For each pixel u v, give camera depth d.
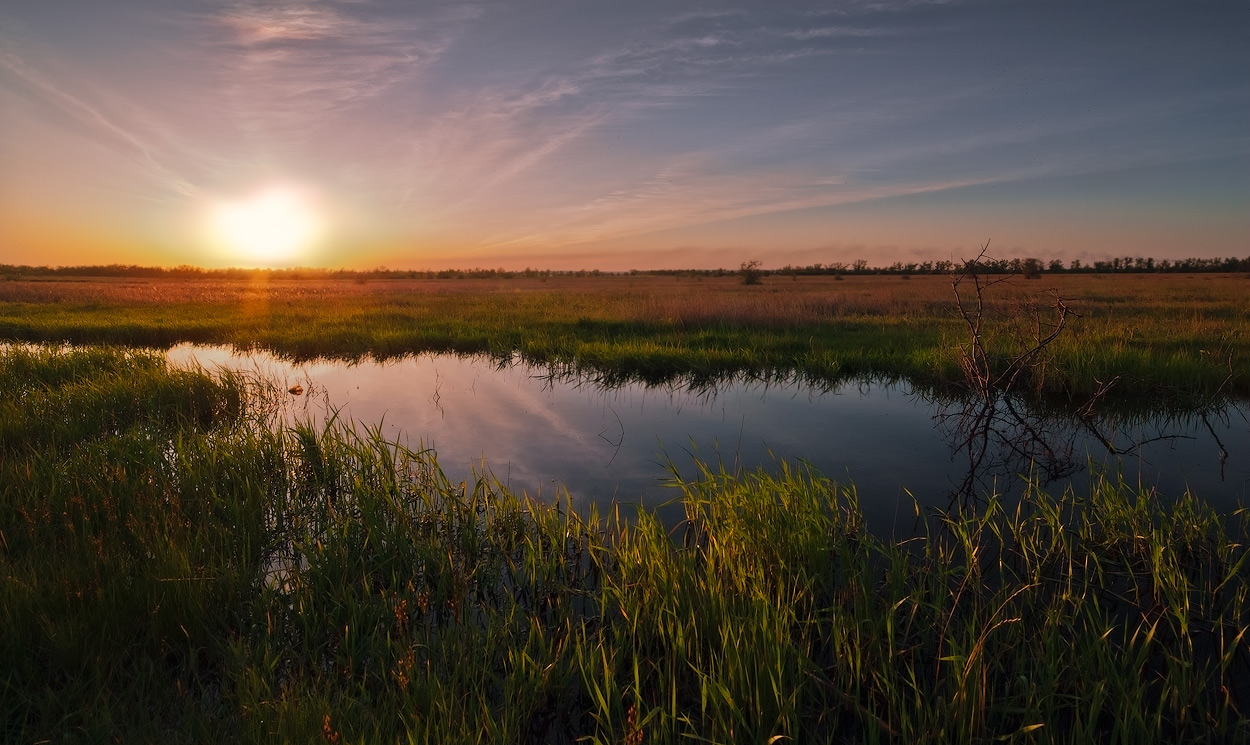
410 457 5.61
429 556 4.04
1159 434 6.98
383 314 19.73
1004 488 5.39
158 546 3.67
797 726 2.55
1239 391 8.63
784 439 6.86
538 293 37.88
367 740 2.45
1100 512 4.56
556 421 7.70
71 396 7.50
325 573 3.79
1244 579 3.77
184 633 3.13
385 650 3.14
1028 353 7.72
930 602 3.53
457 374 11.05
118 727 2.48
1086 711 2.71
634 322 15.92
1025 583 3.76
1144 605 3.58
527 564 3.98
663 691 2.87
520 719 2.69
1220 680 2.86
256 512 4.57
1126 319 15.24
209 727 2.54
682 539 4.43
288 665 3.04
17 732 2.53
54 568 3.42
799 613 3.45
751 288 43.19
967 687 2.67
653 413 8.08
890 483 5.53
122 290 33.19
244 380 9.69
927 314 18.09
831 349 11.66
